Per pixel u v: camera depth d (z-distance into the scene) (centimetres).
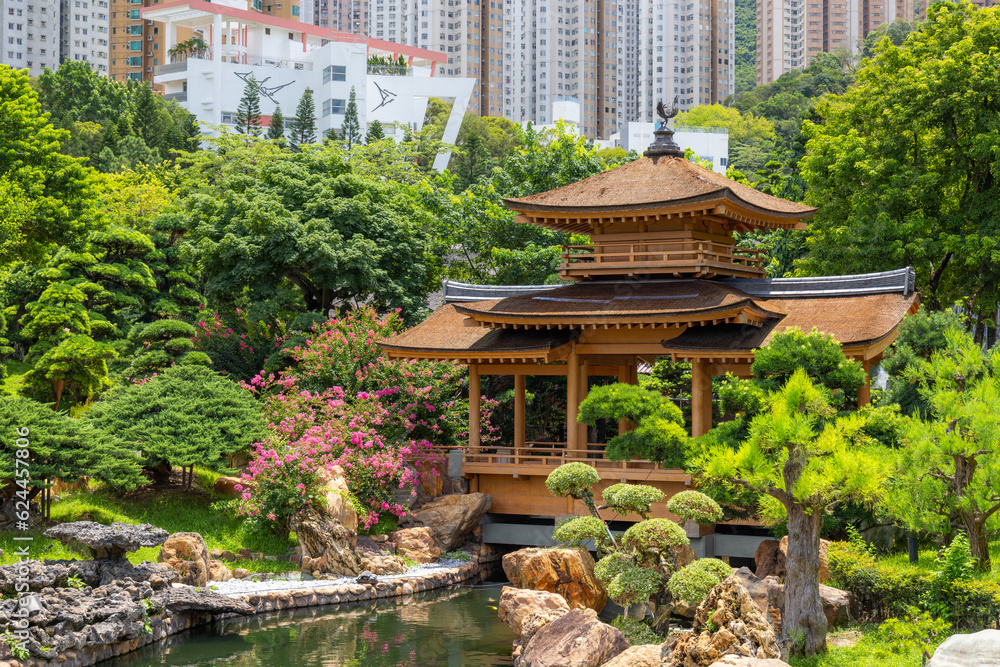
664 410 2934
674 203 3394
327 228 4503
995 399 2102
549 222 3719
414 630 2614
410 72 14538
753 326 3300
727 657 1631
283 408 3612
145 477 3188
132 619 2355
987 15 4531
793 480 2036
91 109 11631
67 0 18312
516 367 3688
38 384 3822
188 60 13462
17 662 1977
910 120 4438
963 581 2048
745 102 18838
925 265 4416
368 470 3381
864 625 2219
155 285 4794
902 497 2153
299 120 12456
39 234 4150
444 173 6159
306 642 2488
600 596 2734
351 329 4034
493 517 3672
